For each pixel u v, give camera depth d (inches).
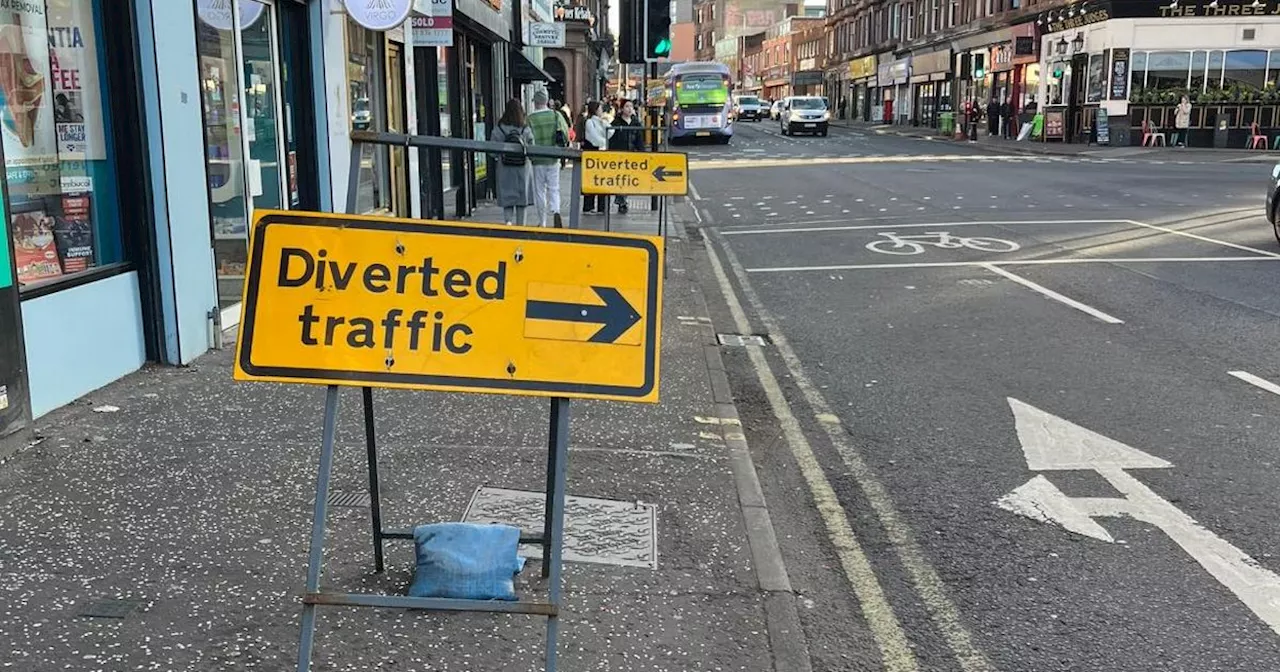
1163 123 1306.6
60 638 121.2
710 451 198.4
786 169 1038.4
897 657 132.1
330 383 106.3
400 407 219.0
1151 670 129.3
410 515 161.5
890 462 204.8
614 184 400.8
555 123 509.7
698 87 1583.4
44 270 211.2
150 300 242.1
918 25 2268.7
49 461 179.8
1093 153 1214.3
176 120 241.9
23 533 149.9
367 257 107.3
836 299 376.5
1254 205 634.2
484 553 134.6
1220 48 1272.1
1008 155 1258.6
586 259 108.0
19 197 203.8
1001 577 154.9
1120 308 348.5
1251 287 380.2
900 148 1454.2
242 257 294.8
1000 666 130.2
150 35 230.5
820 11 5068.9
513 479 179.2
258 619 127.6
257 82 308.5
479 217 610.9
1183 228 541.6
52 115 214.2
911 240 522.3
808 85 3567.9
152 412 209.6
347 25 385.7
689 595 139.9
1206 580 153.6
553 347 107.4
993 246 495.2
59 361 208.7
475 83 691.4
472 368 106.9
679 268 436.1
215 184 276.1
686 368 263.0
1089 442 214.7
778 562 151.5
